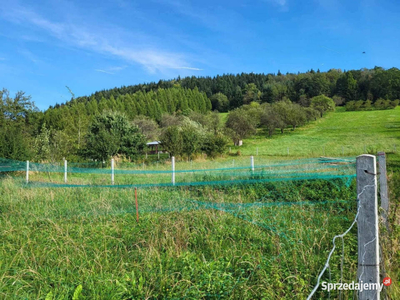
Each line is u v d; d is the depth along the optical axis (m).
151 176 12.91
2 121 36.06
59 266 4.13
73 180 12.67
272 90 104.56
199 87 138.38
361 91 94.50
